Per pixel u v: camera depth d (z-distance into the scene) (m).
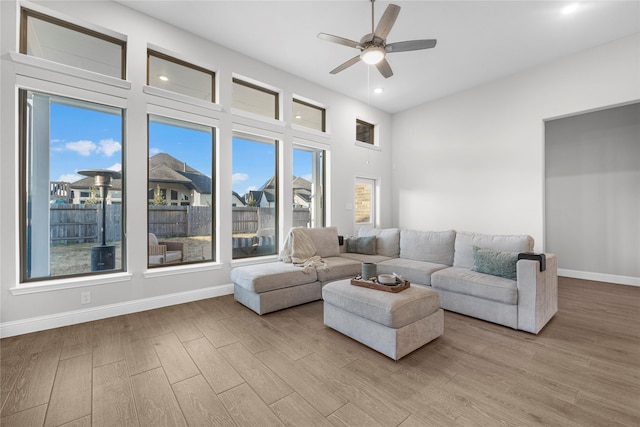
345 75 4.66
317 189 5.34
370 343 2.27
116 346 2.33
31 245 2.82
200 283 3.58
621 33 3.53
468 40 3.67
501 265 2.92
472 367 2.03
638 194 4.21
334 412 1.58
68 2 2.75
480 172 5.02
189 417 1.54
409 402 1.66
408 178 6.13
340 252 4.71
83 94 2.81
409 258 4.15
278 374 1.95
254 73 4.11
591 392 1.74
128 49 3.07
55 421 1.50
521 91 4.51
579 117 4.70
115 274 3.04
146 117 3.19
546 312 2.74
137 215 3.13
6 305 2.47
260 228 4.44
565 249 4.84
